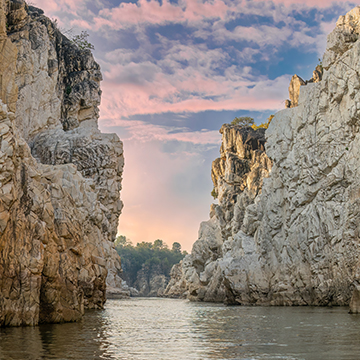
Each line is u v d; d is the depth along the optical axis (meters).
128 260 194.62
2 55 24.17
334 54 46.19
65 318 24.55
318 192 45.78
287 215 50.88
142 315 33.91
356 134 42.19
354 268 39.50
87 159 66.56
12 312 20.39
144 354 14.41
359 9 45.22
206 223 85.62
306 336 18.89
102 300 40.88
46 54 65.00
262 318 29.75
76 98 76.00
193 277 80.69
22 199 21.94
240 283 53.06
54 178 32.41
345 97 43.88
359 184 40.50
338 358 13.48
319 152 46.22
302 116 49.88
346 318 27.11
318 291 43.25
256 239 59.56
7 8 61.59
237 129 87.44
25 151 27.23
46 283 23.22
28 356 13.42
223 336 19.59
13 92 24.70
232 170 81.69
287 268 48.81
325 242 43.75
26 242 21.48
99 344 16.52
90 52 80.25
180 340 18.17
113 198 68.56
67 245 27.09
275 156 53.59
